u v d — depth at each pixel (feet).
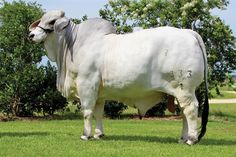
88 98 35.04
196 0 67.62
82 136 35.86
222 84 70.85
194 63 32.78
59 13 36.29
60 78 36.81
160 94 34.65
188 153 30.19
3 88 64.28
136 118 66.28
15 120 61.57
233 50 69.67
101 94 35.53
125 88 34.06
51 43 36.68
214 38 68.85
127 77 33.60
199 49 33.35
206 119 34.14
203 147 32.60
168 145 33.30
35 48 63.77
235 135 42.98
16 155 29.25
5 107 63.77
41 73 63.31
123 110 71.56
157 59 33.19
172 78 33.12
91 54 34.73
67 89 36.32
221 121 63.21
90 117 35.45
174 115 68.95
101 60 34.58
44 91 64.85
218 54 69.62
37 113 67.87
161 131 45.27
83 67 34.83
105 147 32.27
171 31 33.65
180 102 33.22
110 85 34.50
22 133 40.88
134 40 34.06
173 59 32.86
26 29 63.72
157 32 33.78
